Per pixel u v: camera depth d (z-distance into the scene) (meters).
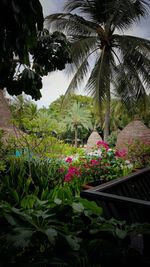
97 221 1.84
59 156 5.96
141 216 2.18
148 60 11.68
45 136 5.38
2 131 5.23
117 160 5.70
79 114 25.55
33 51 3.54
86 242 1.71
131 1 11.64
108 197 1.91
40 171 4.80
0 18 1.64
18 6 1.57
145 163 6.45
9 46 1.82
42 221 1.73
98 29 12.44
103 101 11.86
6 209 1.82
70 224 1.87
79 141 31.52
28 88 3.29
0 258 1.46
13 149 5.31
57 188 3.67
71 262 1.52
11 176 4.32
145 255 1.97
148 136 13.01
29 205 2.46
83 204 1.93
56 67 3.73
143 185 3.23
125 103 12.55
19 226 1.65
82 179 4.77
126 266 1.62
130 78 12.16
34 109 5.54
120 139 13.66
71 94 12.40
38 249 1.61
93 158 5.47
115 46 12.90
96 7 12.34
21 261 1.52
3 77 3.10
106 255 1.63
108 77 11.86
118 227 1.86
